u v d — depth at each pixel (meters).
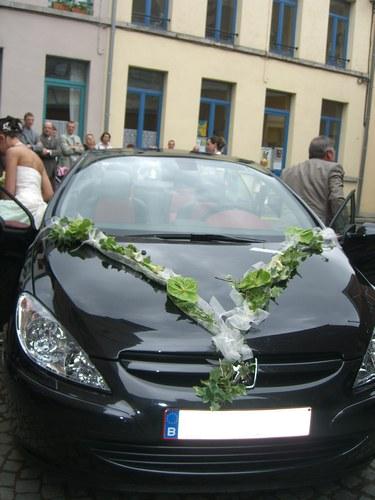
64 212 3.78
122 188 4.03
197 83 16.59
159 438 2.52
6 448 3.34
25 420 2.68
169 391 2.54
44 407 2.60
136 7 15.70
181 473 2.54
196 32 16.39
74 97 15.07
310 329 2.76
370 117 20.33
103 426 2.52
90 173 4.13
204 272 3.12
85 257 3.20
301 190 5.72
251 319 2.72
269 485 2.63
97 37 14.88
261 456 2.58
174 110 16.33
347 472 2.77
